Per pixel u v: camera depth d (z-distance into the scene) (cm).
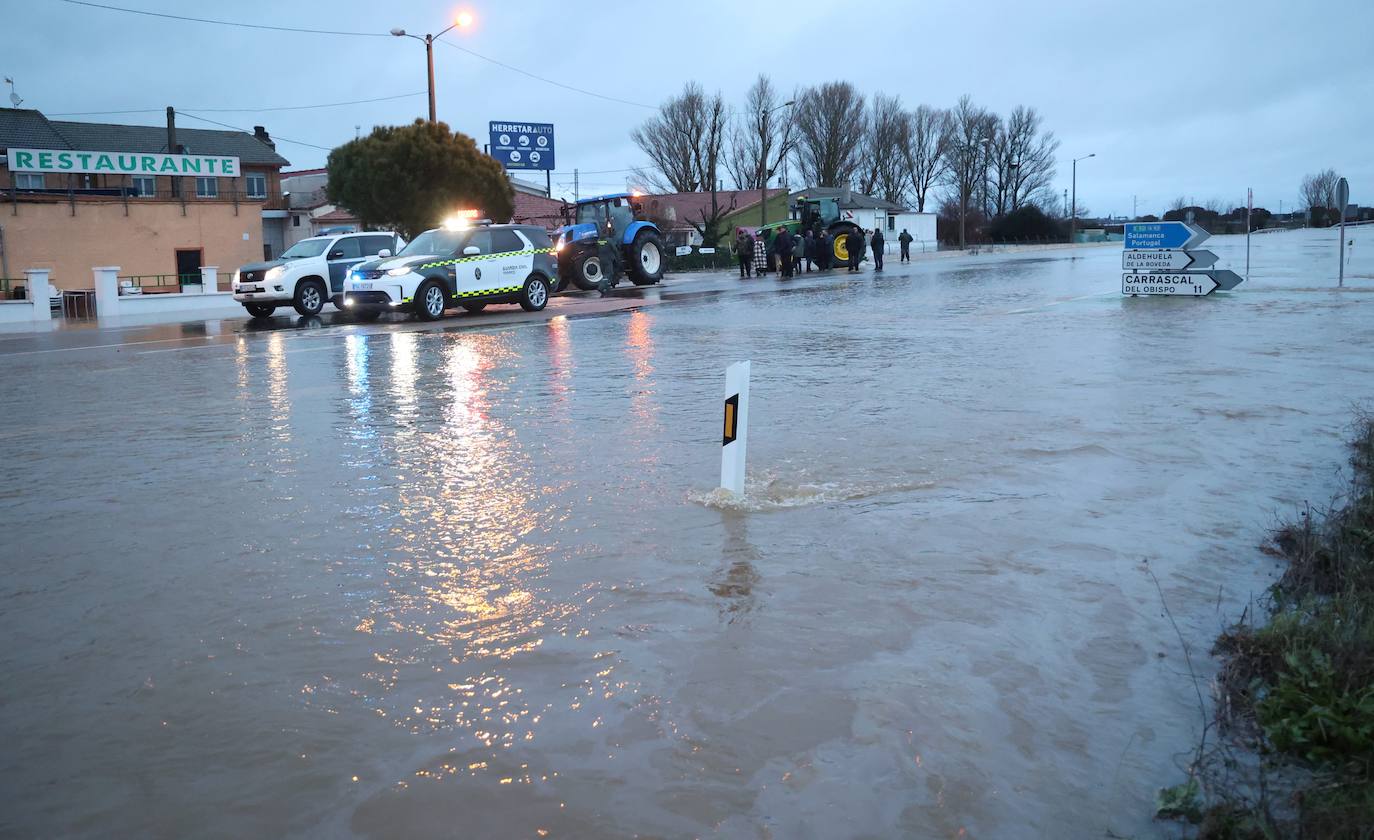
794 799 281
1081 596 430
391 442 767
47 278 2523
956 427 770
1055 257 5081
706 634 391
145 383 1137
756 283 3038
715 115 7369
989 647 380
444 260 1962
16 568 482
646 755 304
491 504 582
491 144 4944
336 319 2131
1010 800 281
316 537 525
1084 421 785
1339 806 262
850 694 342
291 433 812
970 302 2033
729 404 569
